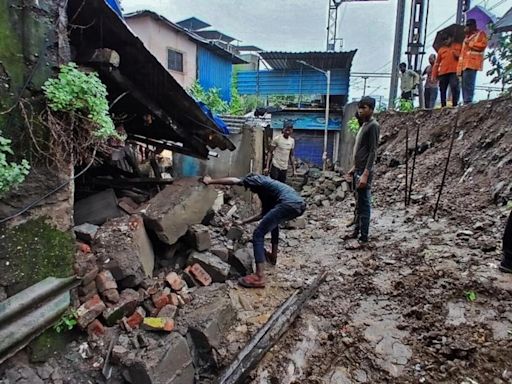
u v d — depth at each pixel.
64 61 2.42
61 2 2.36
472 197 5.41
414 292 3.40
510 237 3.39
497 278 3.37
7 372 2.15
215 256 3.92
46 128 2.33
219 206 6.22
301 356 2.79
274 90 16.28
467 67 6.93
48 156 2.36
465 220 4.89
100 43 2.93
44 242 2.40
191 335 2.86
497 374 2.40
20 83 2.19
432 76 8.39
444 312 3.05
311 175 11.23
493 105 6.32
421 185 6.68
